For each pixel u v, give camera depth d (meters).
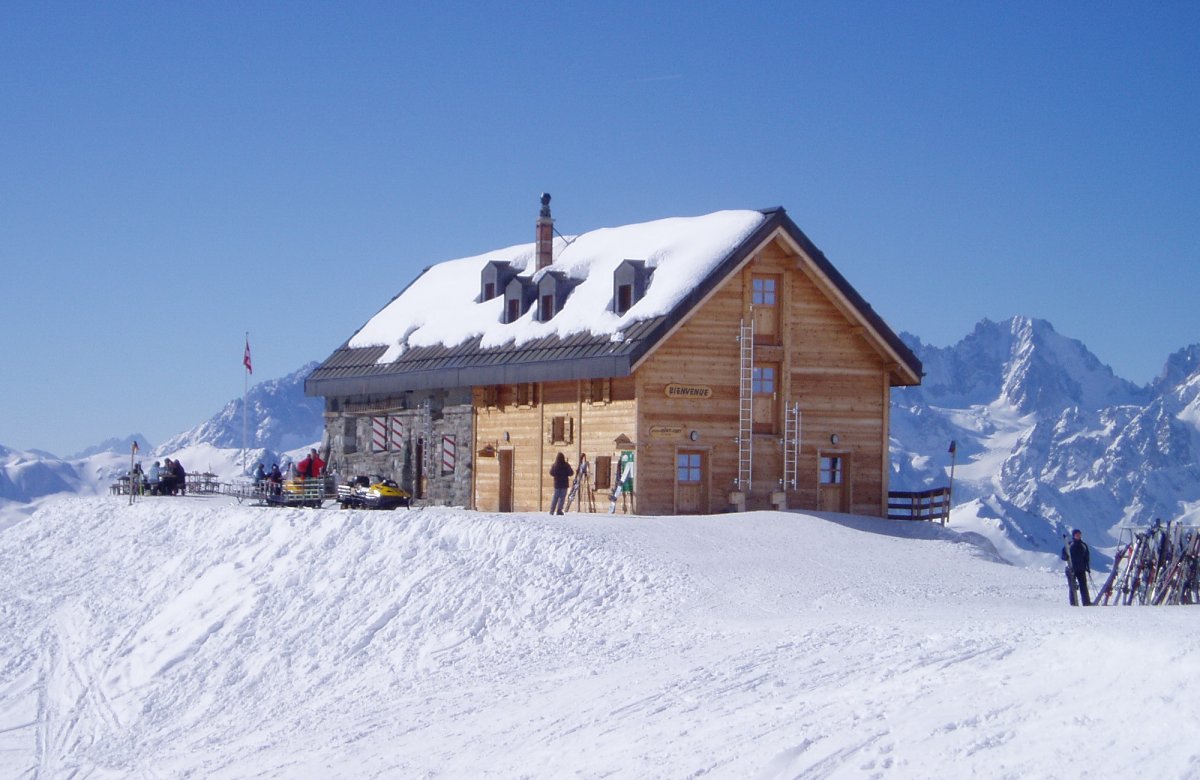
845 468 43.03
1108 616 22.75
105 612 37.19
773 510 40.81
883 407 43.44
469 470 46.97
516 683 24.97
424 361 48.81
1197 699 16.19
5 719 30.33
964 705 17.98
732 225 42.12
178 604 35.62
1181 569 29.78
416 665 28.20
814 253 41.56
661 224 46.84
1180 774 14.62
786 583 29.69
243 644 31.84
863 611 26.61
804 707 19.41
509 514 36.22
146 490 55.12
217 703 29.17
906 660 20.88
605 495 41.06
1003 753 16.14
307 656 30.31
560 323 43.47
